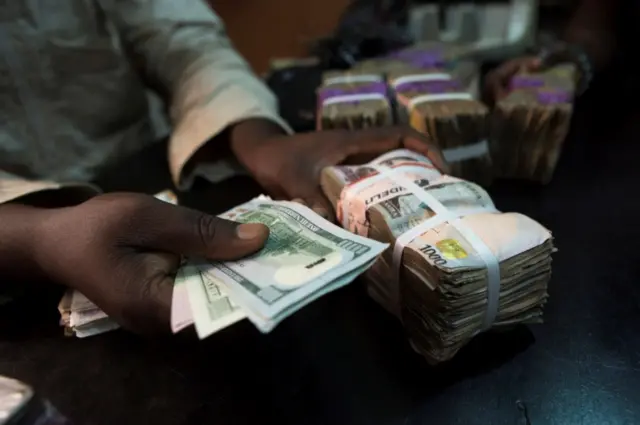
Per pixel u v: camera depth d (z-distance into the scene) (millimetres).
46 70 740
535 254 435
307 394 429
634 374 428
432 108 679
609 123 880
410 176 513
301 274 409
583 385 421
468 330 433
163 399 432
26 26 718
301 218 490
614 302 504
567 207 661
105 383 450
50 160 763
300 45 1292
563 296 515
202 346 484
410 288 446
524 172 717
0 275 516
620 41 1013
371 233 480
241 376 450
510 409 405
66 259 444
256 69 1462
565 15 1146
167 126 942
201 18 846
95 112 800
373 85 779
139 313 427
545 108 673
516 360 449
